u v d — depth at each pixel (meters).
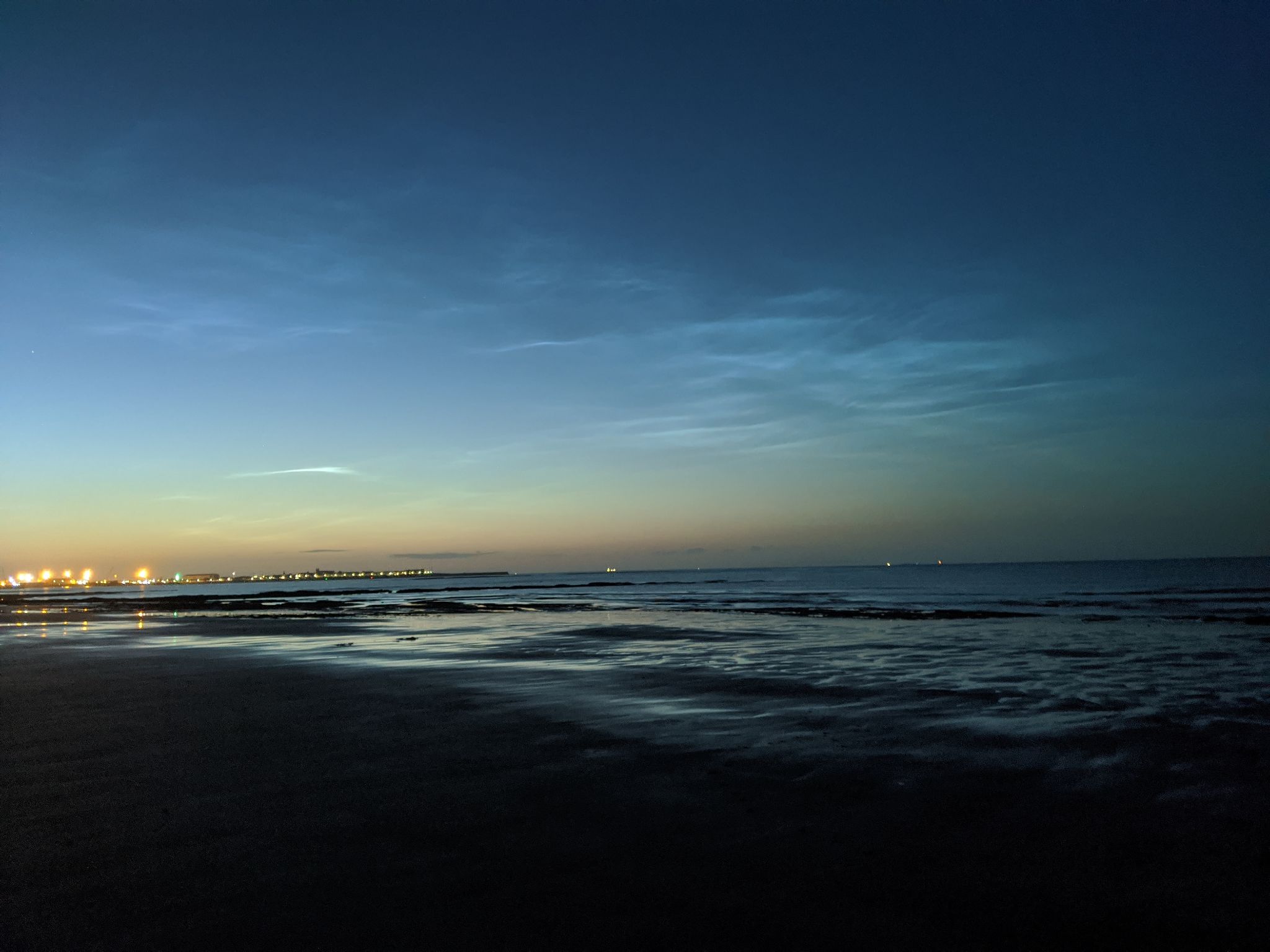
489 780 6.99
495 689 12.64
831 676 13.76
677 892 4.56
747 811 6.01
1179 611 32.00
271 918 4.27
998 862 4.98
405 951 3.90
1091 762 7.41
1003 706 10.52
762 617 33.09
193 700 11.87
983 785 6.68
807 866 4.92
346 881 4.76
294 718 10.19
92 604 68.25
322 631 28.95
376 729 9.40
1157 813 5.90
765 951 3.88
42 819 6.04
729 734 8.81
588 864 4.98
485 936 4.04
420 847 5.32
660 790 6.59
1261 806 6.04
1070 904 4.38
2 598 99.44
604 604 51.19
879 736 8.63
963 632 23.06
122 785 6.98
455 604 56.44
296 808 6.22
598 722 9.62
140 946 3.98
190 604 67.06
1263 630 22.42
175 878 4.82
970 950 3.89
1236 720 9.38
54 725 9.95
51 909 4.42
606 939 4.00
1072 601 41.38
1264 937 3.98
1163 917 4.21
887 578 128.12
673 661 16.31
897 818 5.85
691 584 118.38
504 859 5.08
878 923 4.17
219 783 7.00
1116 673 13.70
